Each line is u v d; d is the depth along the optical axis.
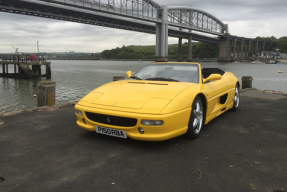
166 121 2.32
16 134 2.97
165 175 1.93
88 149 2.49
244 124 3.57
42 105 4.92
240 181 1.84
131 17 82.00
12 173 1.94
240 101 5.65
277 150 2.51
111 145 2.61
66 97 17.39
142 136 2.38
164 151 2.46
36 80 32.03
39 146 2.56
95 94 2.92
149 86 2.93
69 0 61.56
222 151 2.47
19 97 17.80
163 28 95.06
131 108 2.44
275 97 6.25
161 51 96.00
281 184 1.79
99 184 1.78
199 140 2.83
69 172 1.97
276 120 3.82
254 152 2.45
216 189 1.72
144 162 2.18
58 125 3.39
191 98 2.68
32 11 68.19
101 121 2.60
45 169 2.02
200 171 2.01
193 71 3.39
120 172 1.98
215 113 3.50
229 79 4.25
